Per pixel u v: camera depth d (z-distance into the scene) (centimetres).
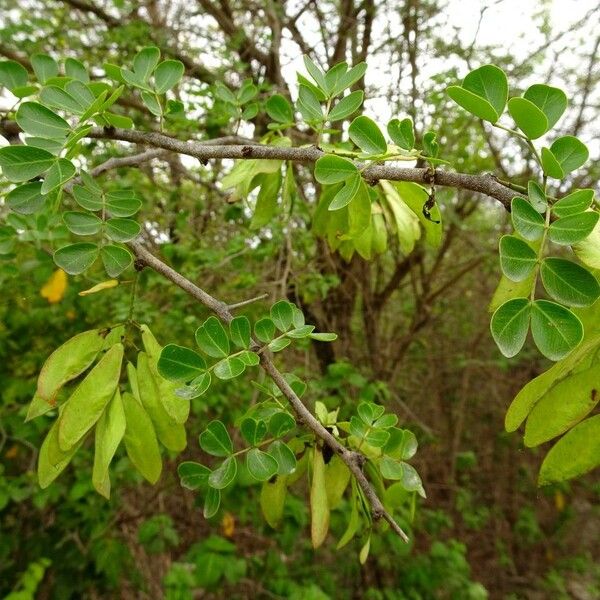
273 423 24
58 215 48
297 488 87
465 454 125
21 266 57
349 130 23
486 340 133
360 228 27
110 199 26
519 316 17
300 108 27
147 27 78
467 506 130
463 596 98
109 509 80
